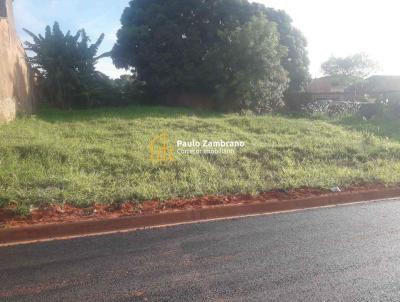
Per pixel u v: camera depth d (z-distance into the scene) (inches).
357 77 1549.0
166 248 155.3
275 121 522.6
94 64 684.7
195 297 117.8
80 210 193.5
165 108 643.5
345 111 697.6
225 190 232.8
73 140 339.9
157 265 139.3
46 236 169.3
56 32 644.7
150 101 784.3
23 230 167.9
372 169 303.4
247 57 650.2
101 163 272.8
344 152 352.8
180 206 205.0
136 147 328.2
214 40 736.3
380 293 121.3
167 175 255.0
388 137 473.4
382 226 184.9
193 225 185.0
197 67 724.0
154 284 125.4
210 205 208.4
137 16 757.3
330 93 946.1
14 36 463.5
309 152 346.6
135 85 749.3
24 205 189.2
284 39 855.1
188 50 717.9
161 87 728.3
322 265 140.3
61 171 249.0
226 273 133.5
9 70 427.2
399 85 1389.0
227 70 676.1
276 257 146.9
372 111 665.0
